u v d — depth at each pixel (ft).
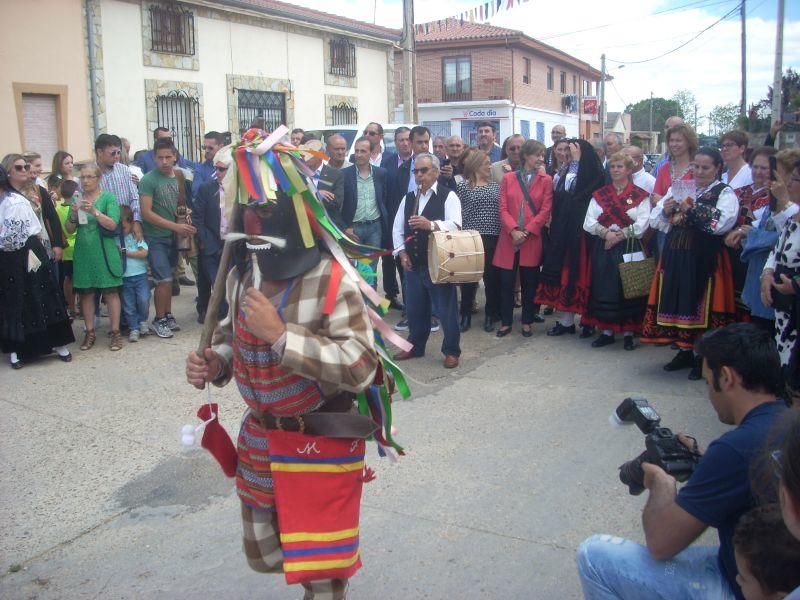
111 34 47.85
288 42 60.23
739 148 20.63
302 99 62.03
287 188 8.00
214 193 24.70
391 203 27.12
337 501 8.36
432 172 21.06
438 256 19.92
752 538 5.85
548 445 15.64
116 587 11.14
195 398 19.11
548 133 124.36
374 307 9.11
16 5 43.24
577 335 24.54
